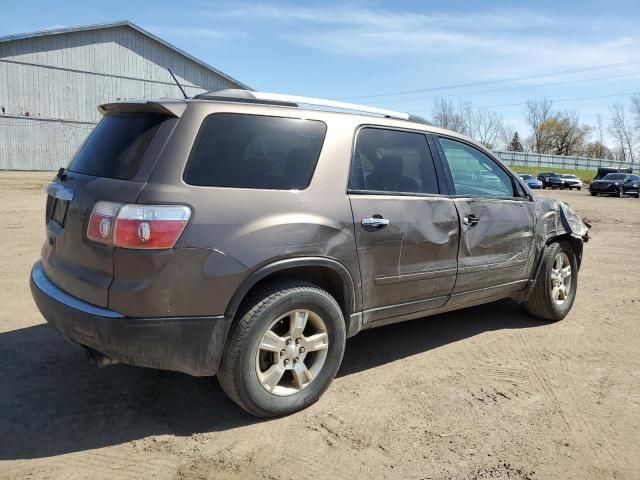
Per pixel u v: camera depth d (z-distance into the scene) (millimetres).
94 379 3699
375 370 4047
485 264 4398
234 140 3145
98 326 2807
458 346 4609
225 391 3145
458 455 2953
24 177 25562
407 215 3754
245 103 3281
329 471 2771
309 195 3287
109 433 3055
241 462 2818
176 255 2807
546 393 3748
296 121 3412
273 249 3061
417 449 2994
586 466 2896
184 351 2887
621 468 2891
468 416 3383
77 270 3033
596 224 15398
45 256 3477
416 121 4297
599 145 100812
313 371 3396
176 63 35906
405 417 3340
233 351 3020
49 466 2730
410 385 3797
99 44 33156
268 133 3283
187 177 2932
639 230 13883
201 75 36969
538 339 4836
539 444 3094
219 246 2904
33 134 31766
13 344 4262
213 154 3047
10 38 30016
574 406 3562
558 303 5293
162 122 3043
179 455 2865
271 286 3154
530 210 4867
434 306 4129
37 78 31453
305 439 3053
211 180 2994
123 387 3602
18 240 8594
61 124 32688
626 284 7133
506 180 4840
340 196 3422
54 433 3033
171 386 3639
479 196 4406
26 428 3070
